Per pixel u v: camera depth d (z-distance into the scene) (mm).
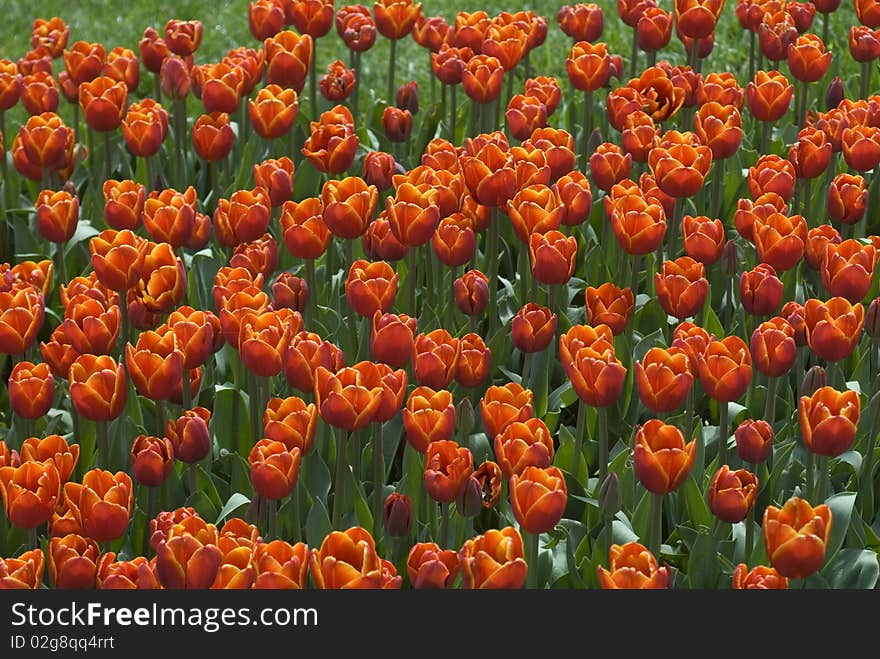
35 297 4691
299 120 7969
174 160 7402
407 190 5125
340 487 4383
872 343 5301
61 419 5355
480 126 7516
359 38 7824
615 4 12148
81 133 8477
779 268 5098
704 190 7141
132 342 5488
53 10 13172
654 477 3869
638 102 6352
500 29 7297
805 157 5859
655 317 5840
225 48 12195
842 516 4367
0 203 7441
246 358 4398
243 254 5227
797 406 5609
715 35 10875
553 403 5414
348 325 5621
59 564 3746
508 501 4703
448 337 4422
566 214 5379
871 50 7551
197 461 4473
